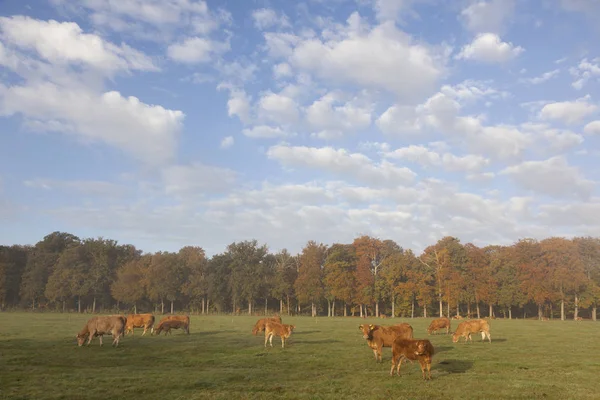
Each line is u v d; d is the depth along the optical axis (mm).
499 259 99562
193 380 17609
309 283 99938
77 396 14953
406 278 100188
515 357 24797
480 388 16547
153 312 114875
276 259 117062
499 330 47062
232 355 25172
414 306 103000
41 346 27766
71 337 33281
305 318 81750
